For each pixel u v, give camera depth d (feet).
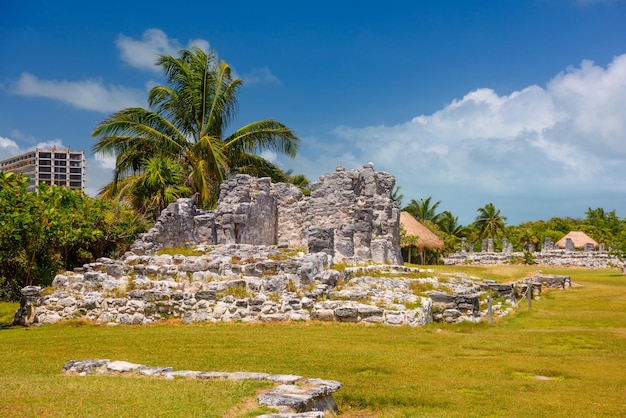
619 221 307.99
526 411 31.99
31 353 47.11
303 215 102.42
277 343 49.57
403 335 53.98
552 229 308.19
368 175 99.35
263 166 132.67
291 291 63.57
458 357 45.32
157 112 128.26
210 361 42.42
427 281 74.74
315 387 30.14
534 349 49.03
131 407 27.48
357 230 96.78
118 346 49.14
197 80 127.65
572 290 103.76
